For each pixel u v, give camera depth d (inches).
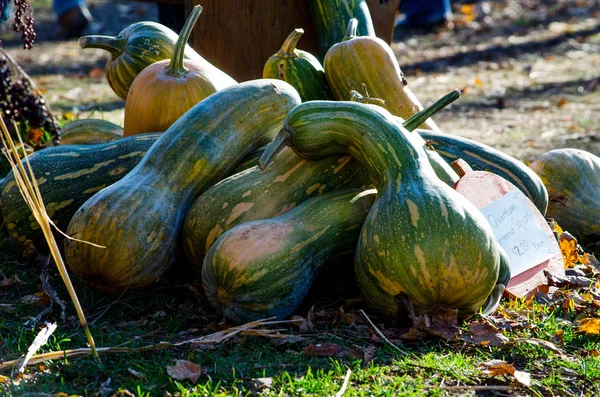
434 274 116.5
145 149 152.4
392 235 118.3
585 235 172.2
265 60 219.1
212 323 126.2
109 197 130.6
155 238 130.5
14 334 121.3
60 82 367.2
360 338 123.0
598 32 481.4
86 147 155.3
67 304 133.6
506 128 285.6
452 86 363.6
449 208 119.2
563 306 136.6
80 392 104.2
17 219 147.7
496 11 552.1
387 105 170.1
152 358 114.0
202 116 140.3
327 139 131.4
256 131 142.9
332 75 172.7
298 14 218.1
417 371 112.7
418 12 499.5
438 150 157.0
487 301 131.7
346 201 132.3
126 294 137.3
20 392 102.3
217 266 120.6
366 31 210.4
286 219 127.6
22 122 226.2
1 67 220.2
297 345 119.8
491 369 111.9
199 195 138.7
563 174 172.2
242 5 214.5
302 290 125.4
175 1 254.8
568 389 110.6
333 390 105.2
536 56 428.5
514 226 142.8
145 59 175.0
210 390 103.9
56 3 491.8
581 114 306.7
